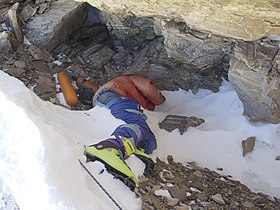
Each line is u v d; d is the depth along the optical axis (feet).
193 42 15.25
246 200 13.94
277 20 11.53
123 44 20.27
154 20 16.15
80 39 21.01
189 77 18.60
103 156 12.67
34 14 19.12
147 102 18.06
